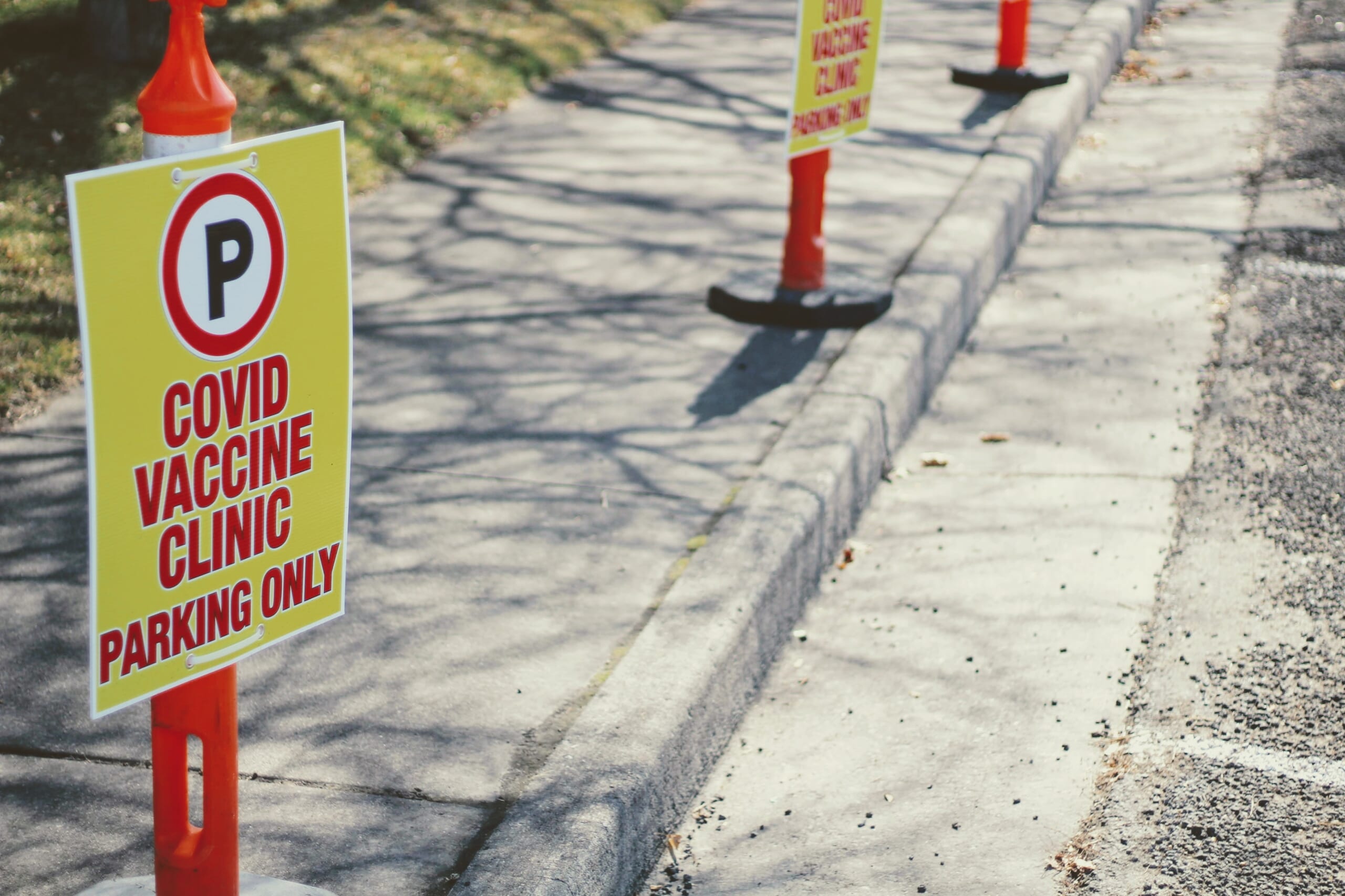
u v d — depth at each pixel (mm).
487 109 9523
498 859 3055
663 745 3469
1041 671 4238
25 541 4480
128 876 3113
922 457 5590
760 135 9258
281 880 2816
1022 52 10297
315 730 3623
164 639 2219
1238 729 3953
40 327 5910
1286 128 10055
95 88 8531
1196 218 8344
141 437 2104
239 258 2188
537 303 6523
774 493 4664
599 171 8461
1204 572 4762
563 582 4305
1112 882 3379
